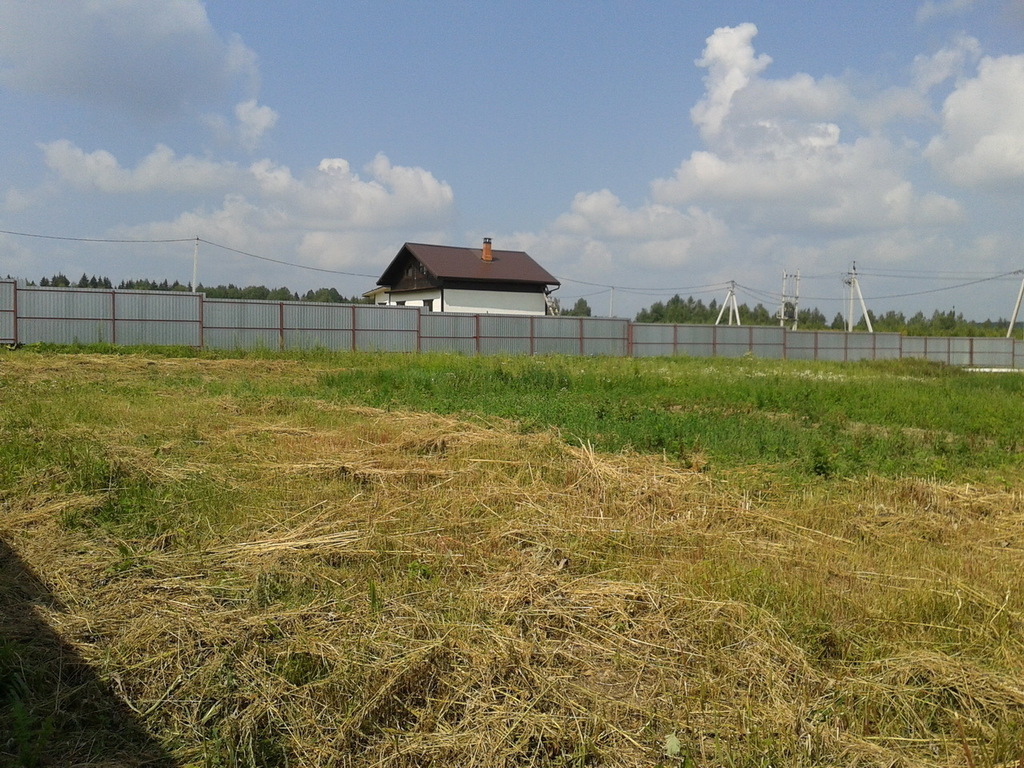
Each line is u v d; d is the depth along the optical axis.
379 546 5.32
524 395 15.38
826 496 7.27
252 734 3.16
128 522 5.72
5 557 4.96
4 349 25.42
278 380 17.84
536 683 3.56
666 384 18.73
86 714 3.32
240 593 4.49
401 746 3.13
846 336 47.34
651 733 3.30
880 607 4.49
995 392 18.62
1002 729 3.33
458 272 46.09
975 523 6.67
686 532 5.91
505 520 6.05
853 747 3.19
